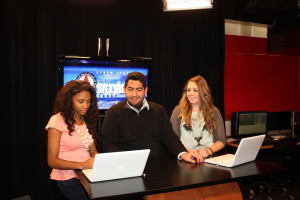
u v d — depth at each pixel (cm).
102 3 346
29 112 315
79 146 172
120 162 127
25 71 310
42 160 315
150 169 150
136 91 191
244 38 452
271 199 346
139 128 204
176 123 242
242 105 452
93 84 312
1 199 299
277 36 445
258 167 153
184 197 156
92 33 341
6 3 300
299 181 419
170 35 387
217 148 210
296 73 496
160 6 377
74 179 172
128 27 357
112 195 109
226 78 440
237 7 422
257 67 463
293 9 376
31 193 313
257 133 409
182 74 399
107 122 199
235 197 170
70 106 167
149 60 333
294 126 427
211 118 231
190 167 155
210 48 414
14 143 301
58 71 306
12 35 301
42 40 314
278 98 482
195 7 254
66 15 330
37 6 314
